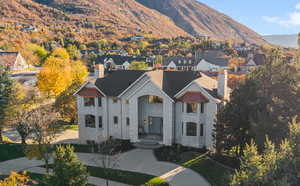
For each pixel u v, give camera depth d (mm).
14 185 17656
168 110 33562
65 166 19797
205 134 33156
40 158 26844
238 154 29172
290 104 24141
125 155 32281
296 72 25281
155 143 34750
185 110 33250
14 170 28672
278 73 25797
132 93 34781
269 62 26938
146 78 35094
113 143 31391
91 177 27109
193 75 36406
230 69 109562
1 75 40094
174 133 34656
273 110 23703
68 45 172750
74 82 46062
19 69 102562
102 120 37062
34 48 139125
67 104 44469
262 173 13984
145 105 37031
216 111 32188
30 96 53406
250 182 13961
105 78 38750
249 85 27297
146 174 27266
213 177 26250
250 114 26031
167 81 36406
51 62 61000
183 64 123875
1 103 37844
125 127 36688
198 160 30016
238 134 27438
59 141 38250
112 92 36562
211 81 37375
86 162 30719
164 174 27266
